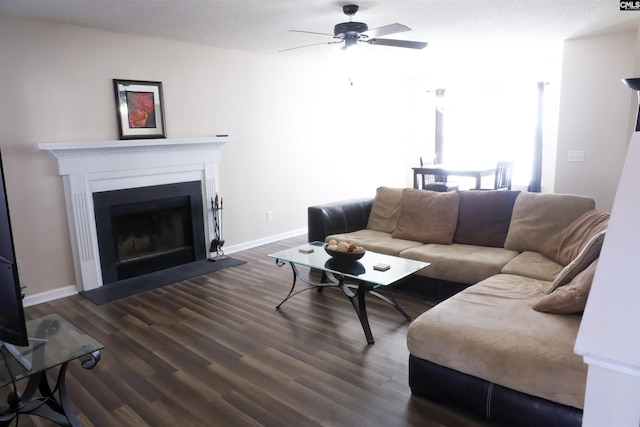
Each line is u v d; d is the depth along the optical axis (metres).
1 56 3.44
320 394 2.29
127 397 2.30
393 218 4.49
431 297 3.65
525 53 5.78
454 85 7.77
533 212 3.54
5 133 3.49
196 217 4.84
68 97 3.83
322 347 2.81
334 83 6.45
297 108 5.92
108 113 4.11
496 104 7.47
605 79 4.71
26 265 3.68
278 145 5.73
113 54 4.10
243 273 4.44
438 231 3.95
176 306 3.57
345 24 3.43
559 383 1.76
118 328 3.16
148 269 4.47
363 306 2.96
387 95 7.62
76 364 2.65
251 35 4.38
